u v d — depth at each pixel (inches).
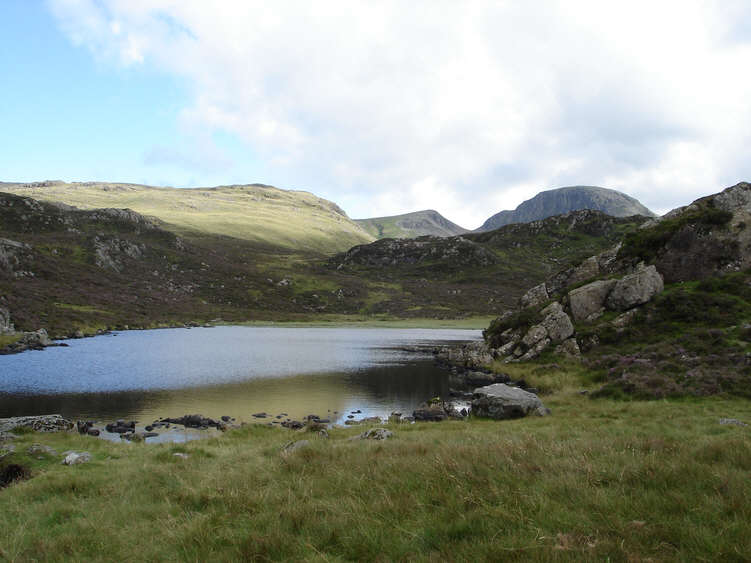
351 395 1697.8
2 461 610.9
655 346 1473.9
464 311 6899.6
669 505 273.3
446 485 344.5
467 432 748.0
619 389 1167.6
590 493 303.7
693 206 2256.4
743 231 1898.4
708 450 412.5
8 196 7111.2
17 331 3265.3
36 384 1813.5
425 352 3169.3
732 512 259.9
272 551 252.4
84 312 4343.0
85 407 1457.9
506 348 2130.9
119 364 2356.1
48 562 272.4
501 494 310.3
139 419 1312.7
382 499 318.0
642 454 414.6
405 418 1249.4
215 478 447.5
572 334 1840.6
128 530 321.7
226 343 3567.9
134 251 7003.0
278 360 2647.6
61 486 472.7
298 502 327.9
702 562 207.8
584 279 2287.2
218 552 260.4
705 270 1884.8
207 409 1455.5
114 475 528.7
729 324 1502.2
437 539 249.0
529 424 863.1
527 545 227.5
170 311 5388.8
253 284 7386.8
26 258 5014.8
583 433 668.7
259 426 1042.7
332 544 262.2
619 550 217.0
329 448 570.3
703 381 1088.2
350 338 4281.5
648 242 2123.5
